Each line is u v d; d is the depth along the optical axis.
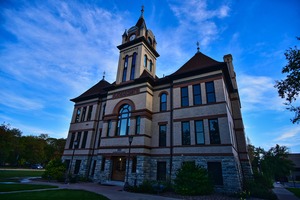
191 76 19.64
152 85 22.55
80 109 29.00
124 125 21.31
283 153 53.19
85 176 22.27
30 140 64.12
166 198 11.60
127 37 27.08
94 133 25.59
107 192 13.03
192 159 16.48
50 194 10.67
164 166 18.16
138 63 23.64
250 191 14.42
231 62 25.16
